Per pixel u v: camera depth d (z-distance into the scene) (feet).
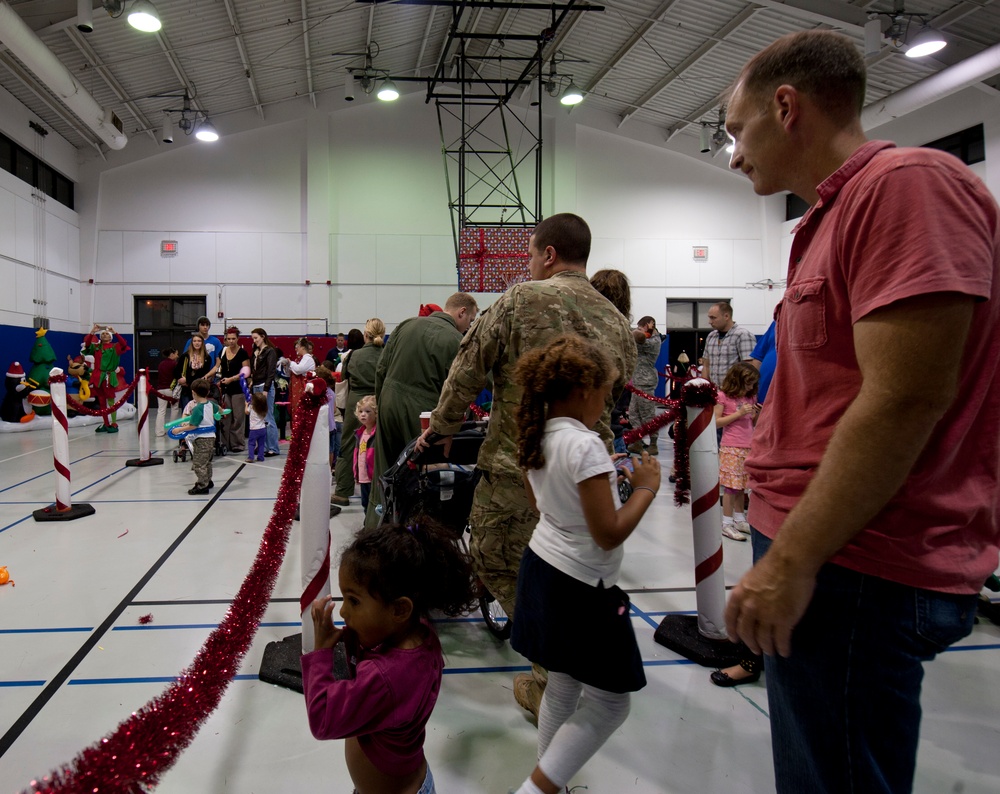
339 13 34.37
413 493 8.63
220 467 22.35
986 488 3.00
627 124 47.80
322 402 6.95
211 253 44.45
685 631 8.67
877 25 27.99
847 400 3.12
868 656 2.97
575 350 4.94
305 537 7.06
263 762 5.99
